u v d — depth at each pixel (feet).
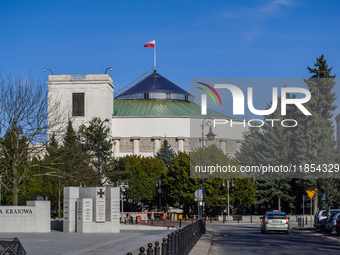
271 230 140.15
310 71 268.82
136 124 503.61
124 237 112.98
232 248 91.56
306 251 84.84
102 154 306.14
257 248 91.45
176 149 498.69
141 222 239.30
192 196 283.59
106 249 80.53
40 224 127.85
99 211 130.00
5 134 175.22
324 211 159.12
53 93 451.12
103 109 452.76
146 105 523.70
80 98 454.40
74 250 78.69
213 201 284.41
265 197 286.46
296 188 281.74
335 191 229.45
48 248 82.48
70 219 131.95
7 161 181.47
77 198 132.57
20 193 244.42
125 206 353.10
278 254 79.66
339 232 131.34
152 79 561.84
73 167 218.38
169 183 301.84
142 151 500.74
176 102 533.96
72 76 456.45
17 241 54.65
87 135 306.96
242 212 348.59
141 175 333.83
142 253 34.09
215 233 149.28
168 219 293.84
